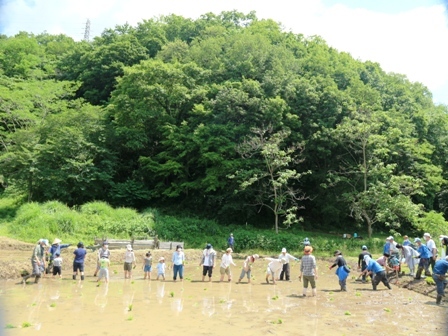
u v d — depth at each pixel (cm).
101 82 5325
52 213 2956
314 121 3712
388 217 3086
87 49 5819
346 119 3428
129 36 5469
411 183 3123
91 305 1230
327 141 3572
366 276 1870
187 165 3812
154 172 3888
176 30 6091
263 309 1233
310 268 1476
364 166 3262
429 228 3117
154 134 4153
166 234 3122
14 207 3419
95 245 2425
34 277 1723
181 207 3925
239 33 5141
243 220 3841
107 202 3631
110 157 3803
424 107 5300
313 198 3688
